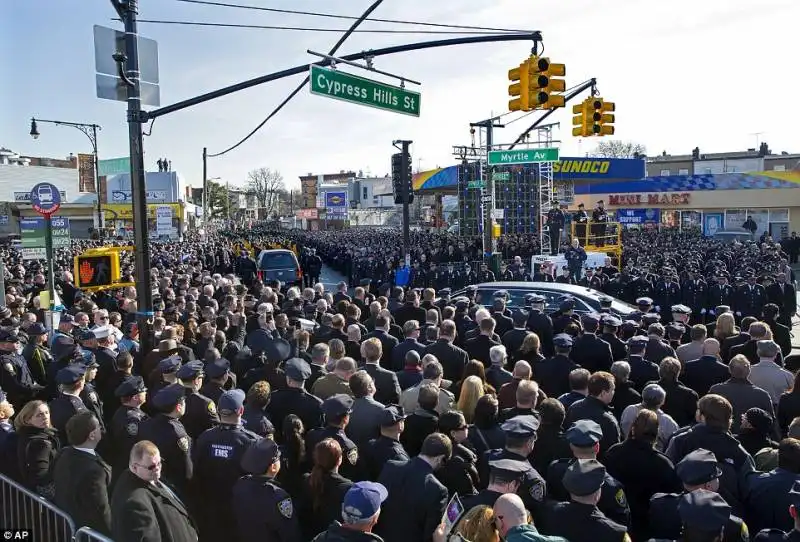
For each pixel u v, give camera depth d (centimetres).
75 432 417
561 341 713
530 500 382
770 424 497
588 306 1128
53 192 1129
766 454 460
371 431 521
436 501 392
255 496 399
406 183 2094
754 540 347
